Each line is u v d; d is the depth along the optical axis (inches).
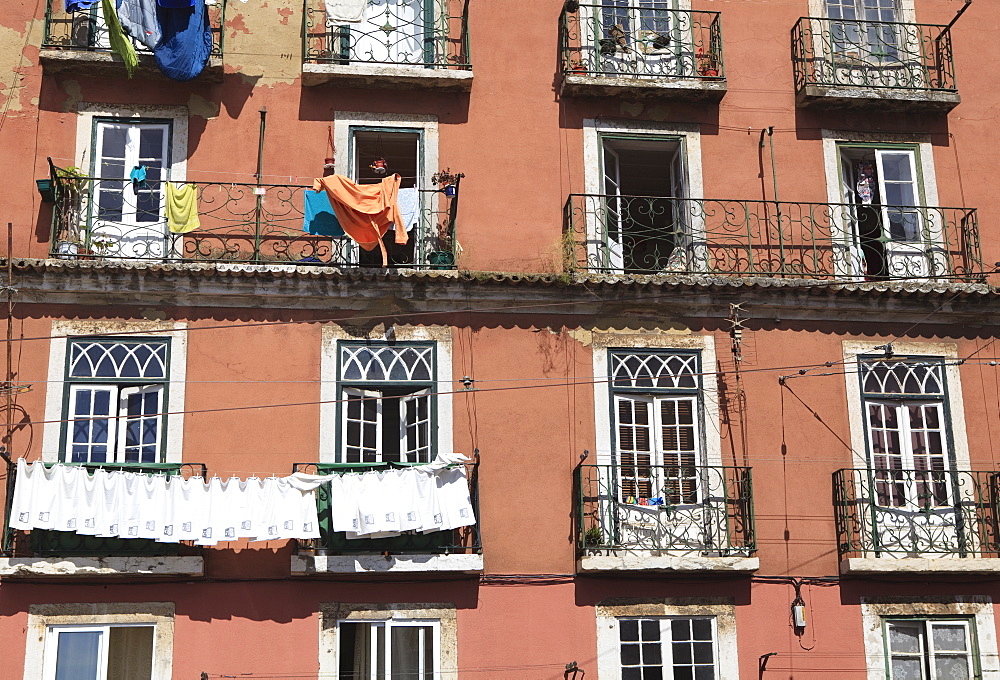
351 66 620.1
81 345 573.6
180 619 543.8
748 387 603.2
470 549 557.9
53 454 558.9
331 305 590.2
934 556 577.9
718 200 613.9
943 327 623.2
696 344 606.9
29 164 600.4
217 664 540.4
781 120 655.8
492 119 636.7
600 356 600.4
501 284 593.3
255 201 608.1
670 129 647.1
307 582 554.3
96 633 539.8
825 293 610.5
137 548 541.0
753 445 595.8
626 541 575.5
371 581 557.9
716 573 568.7
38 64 613.6
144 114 615.8
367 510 542.9
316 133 624.1
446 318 596.1
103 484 530.3
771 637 570.6
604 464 584.7
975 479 598.5
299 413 576.1
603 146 643.5
